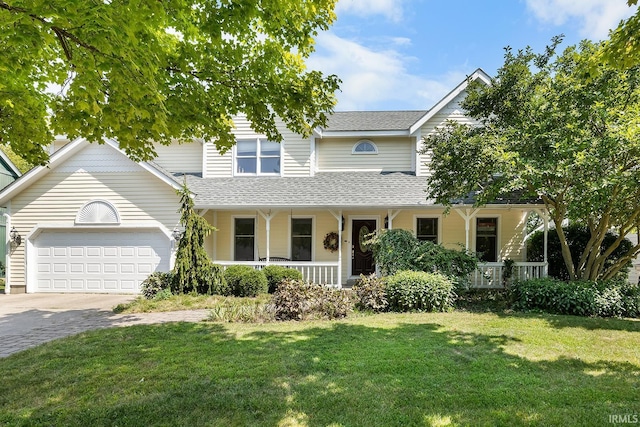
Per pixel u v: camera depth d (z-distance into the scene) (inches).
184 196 396.8
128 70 114.7
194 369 170.2
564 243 361.1
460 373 166.2
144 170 455.8
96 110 124.4
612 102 294.8
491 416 126.9
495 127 352.5
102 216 456.4
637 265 523.5
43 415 127.9
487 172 321.1
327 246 496.7
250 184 495.2
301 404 134.9
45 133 216.5
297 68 206.5
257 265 459.2
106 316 302.8
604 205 309.9
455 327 252.5
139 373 165.8
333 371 167.9
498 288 422.0
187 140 231.6
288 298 286.2
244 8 147.3
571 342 216.5
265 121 219.1
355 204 433.4
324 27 180.5
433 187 387.2
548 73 335.3
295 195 458.3
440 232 494.3
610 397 141.9
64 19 105.3
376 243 406.0
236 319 277.1
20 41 103.9
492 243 491.5
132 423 122.5
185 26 168.6
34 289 458.3
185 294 385.4
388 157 524.4
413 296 314.5
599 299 300.8
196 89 195.8
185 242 388.8
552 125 309.4
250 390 147.0
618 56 147.6
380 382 155.4
